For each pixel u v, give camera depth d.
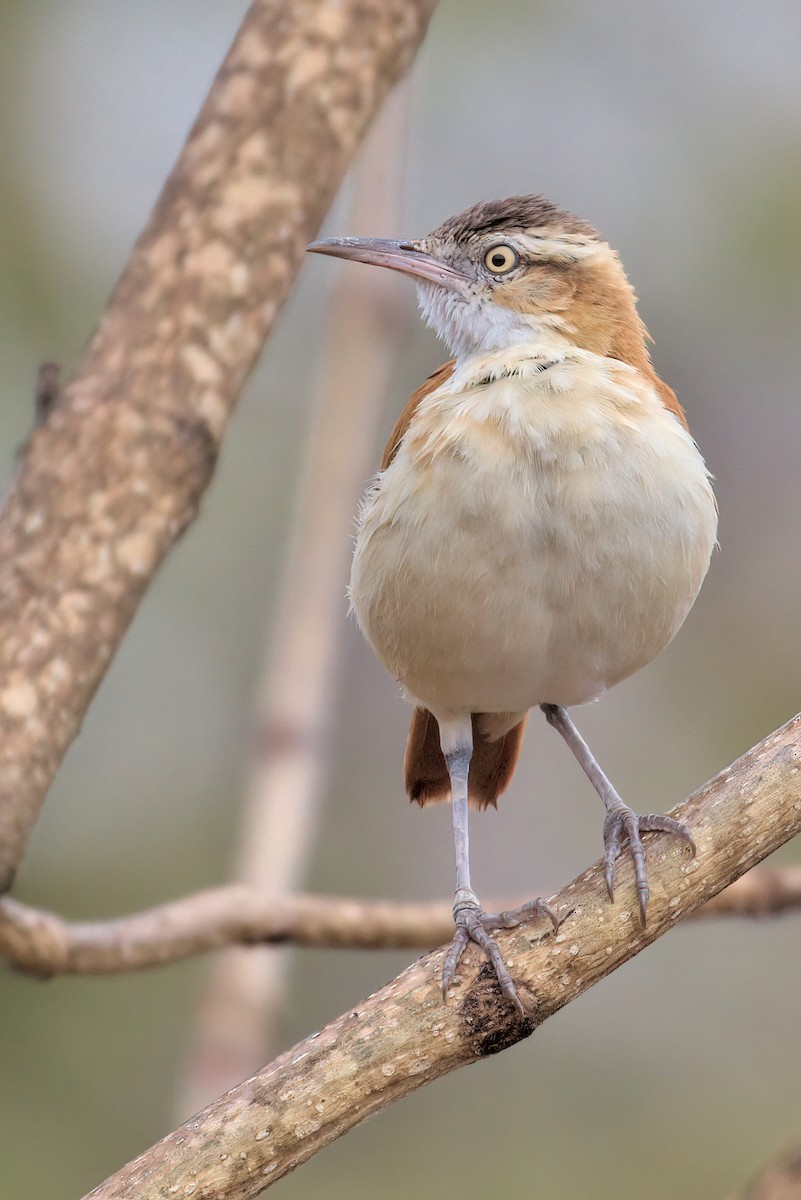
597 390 7.51
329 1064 5.66
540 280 8.45
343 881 14.63
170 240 5.92
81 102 14.17
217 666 14.41
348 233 10.12
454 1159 12.91
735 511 15.52
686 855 6.07
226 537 14.57
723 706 15.00
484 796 9.27
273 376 14.94
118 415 5.70
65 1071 12.30
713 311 14.71
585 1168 12.99
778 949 14.31
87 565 5.55
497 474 7.24
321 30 6.09
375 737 15.23
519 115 14.86
